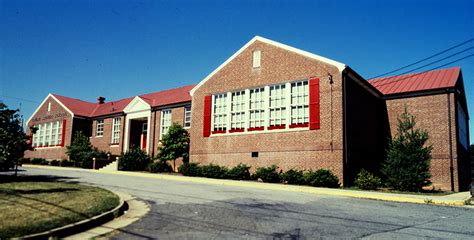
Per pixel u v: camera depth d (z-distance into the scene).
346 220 9.20
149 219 8.90
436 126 21.41
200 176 22.17
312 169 18.84
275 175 19.30
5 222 7.34
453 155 20.55
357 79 20.31
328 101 18.89
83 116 36.84
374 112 23.08
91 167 30.09
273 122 20.92
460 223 9.28
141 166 27.70
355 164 19.33
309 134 19.28
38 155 40.22
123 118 33.31
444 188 20.48
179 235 7.37
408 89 23.02
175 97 30.55
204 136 23.83
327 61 19.27
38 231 7.00
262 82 21.67
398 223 9.05
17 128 15.69
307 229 8.08
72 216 8.19
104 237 7.22
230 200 11.97
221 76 23.80
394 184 17.47
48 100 40.69
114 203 10.10
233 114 22.83
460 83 24.38
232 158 22.19
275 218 9.18
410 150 17.58
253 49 22.53
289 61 20.73
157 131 29.69
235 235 7.42
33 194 10.88
